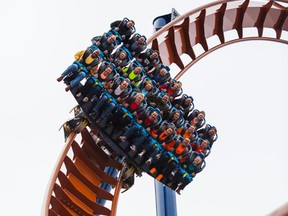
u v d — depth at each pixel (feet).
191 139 48.03
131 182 46.16
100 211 42.39
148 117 43.70
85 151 45.27
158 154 44.06
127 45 48.47
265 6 76.64
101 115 42.91
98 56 42.27
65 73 41.73
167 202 56.03
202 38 69.67
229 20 74.33
